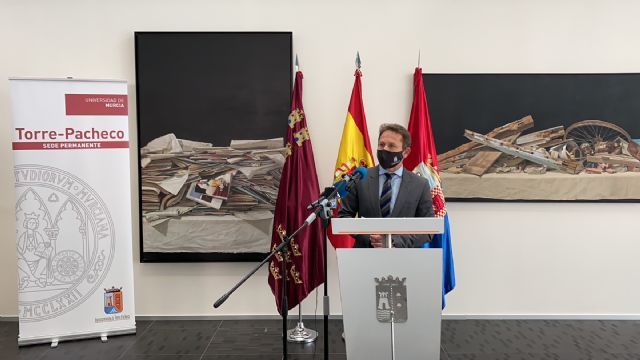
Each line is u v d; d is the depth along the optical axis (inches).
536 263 143.4
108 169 128.7
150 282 144.0
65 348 123.1
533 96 139.9
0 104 140.0
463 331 134.0
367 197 106.9
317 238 130.6
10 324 140.6
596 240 142.6
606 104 139.6
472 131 140.6
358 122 133.1
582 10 139.9
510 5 140.2
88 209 127.4
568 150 140.1
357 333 66.1
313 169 133.4
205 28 141.0
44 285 125.0
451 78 139.8
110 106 128.3
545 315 143.9
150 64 139.2
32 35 139.9
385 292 65.4
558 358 116.6
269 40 139.3
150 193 141.0
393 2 140.6
